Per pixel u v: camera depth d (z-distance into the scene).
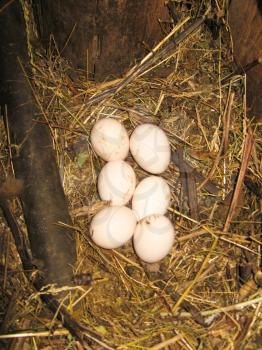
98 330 0.38
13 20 0.44
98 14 0.41
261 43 0.42
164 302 0.40
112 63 0.45
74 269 0.39
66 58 0.46
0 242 0.41
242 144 0.44
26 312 0.38
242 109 0.45
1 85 0.42
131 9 0.41
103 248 0.41
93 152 0.43
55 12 0.43
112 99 0.45
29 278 0.39
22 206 0.40
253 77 0.44
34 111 0.42
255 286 0.41
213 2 0.45
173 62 0.47
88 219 0.42
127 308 0.40
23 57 0.44
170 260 0.42
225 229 0.42
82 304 0.39
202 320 0.39
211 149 0.45
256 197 0.44
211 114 0.46
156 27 0.45
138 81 0.46
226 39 0.46
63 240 0.39
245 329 0.39
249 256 0.42
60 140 0.43
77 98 0.45
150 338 0.39
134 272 0.41
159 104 0.46
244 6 0.42
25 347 0.38
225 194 0.44
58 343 0.38
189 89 0.46
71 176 0.43
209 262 0.42
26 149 0.41
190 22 0.47
